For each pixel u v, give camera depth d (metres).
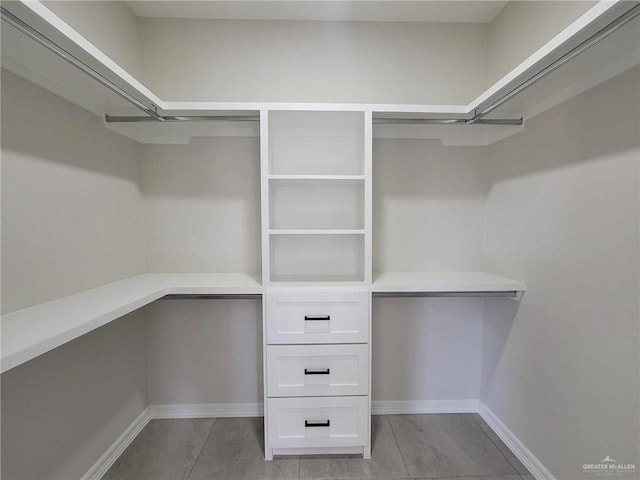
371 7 1.63
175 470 1.42
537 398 1.37
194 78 1.72
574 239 1.16
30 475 1.04
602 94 1.04
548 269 1.30
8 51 0.91
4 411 0.96
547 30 1.32
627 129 0.96
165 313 1.78
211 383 1.82
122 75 1.05
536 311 1.37
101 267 1.38
